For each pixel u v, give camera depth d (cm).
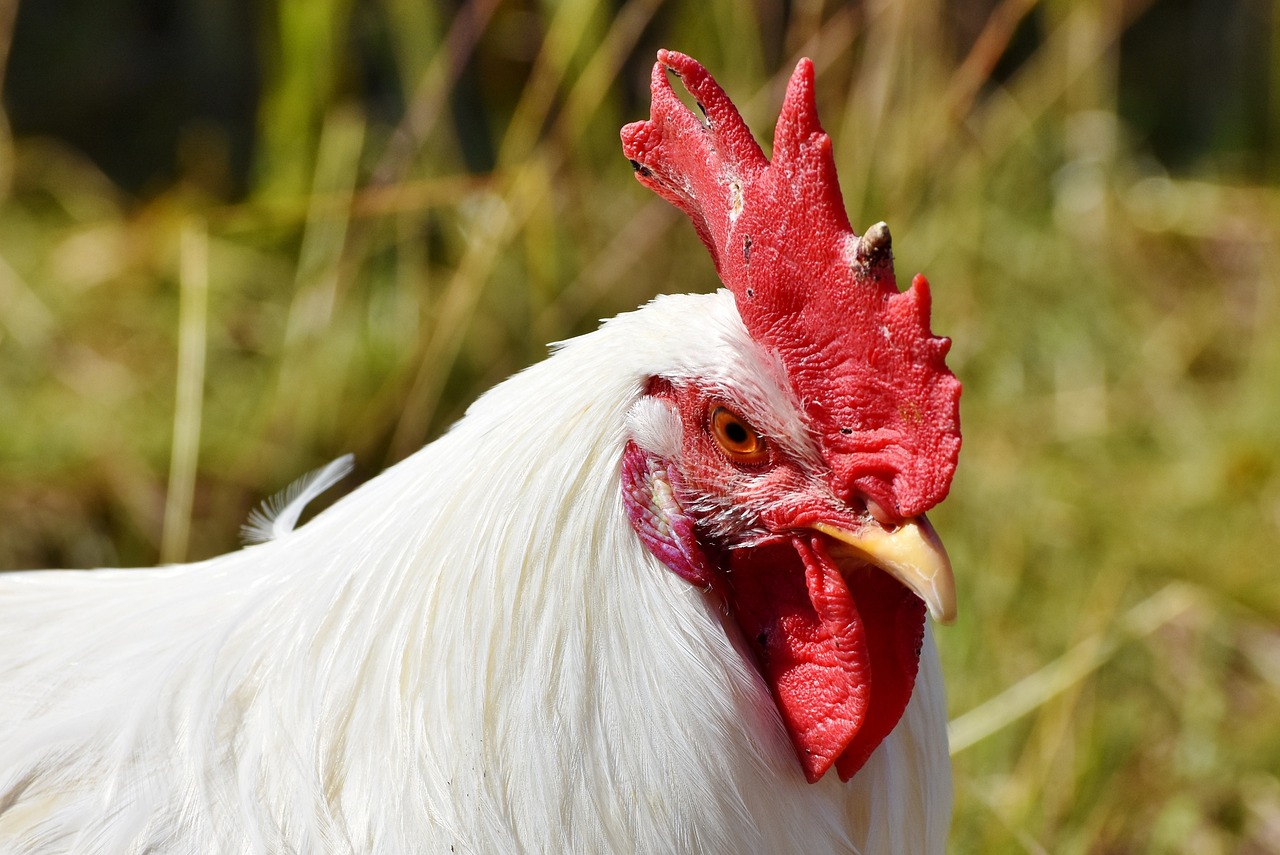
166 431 852
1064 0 1097
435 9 966
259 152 1074
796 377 355
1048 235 1090
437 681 358
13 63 1302
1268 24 1393
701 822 362
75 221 1069
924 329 340
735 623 389
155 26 1387
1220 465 929
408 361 851
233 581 403
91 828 364
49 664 404
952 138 1027
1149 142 1342
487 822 354
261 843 357
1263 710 786
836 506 362
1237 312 1099
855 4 988
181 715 379
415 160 896
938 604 343
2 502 811
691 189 377
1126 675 780
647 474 366
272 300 950
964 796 661
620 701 358
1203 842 715
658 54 374
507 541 356
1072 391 1006
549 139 883
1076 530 870
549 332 863
